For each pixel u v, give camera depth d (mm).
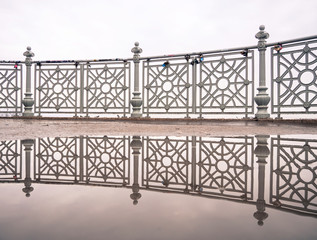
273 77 5242
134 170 1205
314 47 4738
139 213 584
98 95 6742
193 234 461
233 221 541
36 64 7090
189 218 554
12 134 2721
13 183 924
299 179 1002
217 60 5715
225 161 1394
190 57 5969
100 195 761
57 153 1641
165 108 6234
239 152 1663
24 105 7117
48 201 680
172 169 1217
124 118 6273
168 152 1689
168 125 4320
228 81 5617
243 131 3230
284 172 1128
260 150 1739
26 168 1222
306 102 4859
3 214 566
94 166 1291
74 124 4488
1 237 439
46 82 7051
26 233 460
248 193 808
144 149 1815
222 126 4086
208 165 1305
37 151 1699
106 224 511
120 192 800
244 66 5457
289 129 3506
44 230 475
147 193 793
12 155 1555
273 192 819
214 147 1892
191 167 1264
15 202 668
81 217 552
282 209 640
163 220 539
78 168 1243
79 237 442
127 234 458
